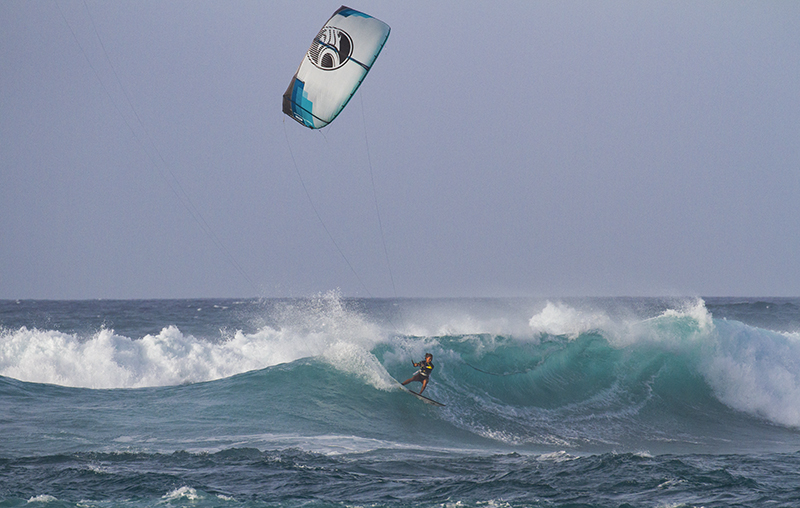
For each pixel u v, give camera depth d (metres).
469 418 65.62
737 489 39.72
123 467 43.50
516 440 60.97
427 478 42.78
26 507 34.56
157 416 58.88
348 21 66.12
